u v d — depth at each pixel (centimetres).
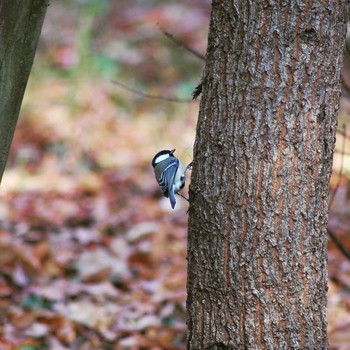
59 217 1527
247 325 626
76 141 1933
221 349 638
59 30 2578
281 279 622
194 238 646
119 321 1095
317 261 634
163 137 2025
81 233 1423
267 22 609
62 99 2111
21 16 653
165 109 2167
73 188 1711
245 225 620
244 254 622
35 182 1738
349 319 1089
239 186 620
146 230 1437
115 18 2669
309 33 609
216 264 632
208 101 637
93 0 2588
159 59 2411
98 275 1262
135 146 1972
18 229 1427
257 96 613
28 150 1895
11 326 1048
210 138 633
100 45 2491
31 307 1127
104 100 2106
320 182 627
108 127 2008
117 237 1445
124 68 2375
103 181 1766
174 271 1306
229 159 623
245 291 624
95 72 2245
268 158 614
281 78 611
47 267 1280
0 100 661
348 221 1366
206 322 641
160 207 1628
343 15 624
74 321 1077
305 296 629
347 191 1408
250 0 612
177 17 2608
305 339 632
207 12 2738
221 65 627
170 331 1073
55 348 1008
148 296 1195
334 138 638
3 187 1694
